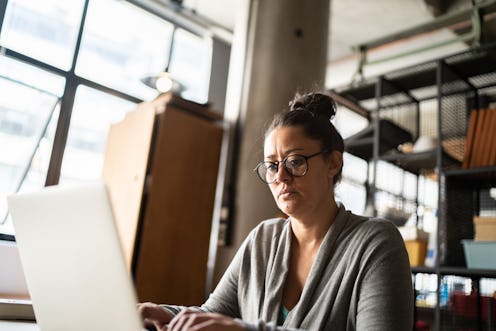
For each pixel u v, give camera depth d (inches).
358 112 138.3
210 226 125.0
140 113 126.5
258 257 49.3
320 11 130.3
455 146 105.9
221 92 190.4
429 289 99.9
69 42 146.5
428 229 119.9
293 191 44.6
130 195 118.0
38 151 137.4
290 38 124.7
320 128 46.1
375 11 167.2
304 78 124.3
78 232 31.8
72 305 33.1
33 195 35.4
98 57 153.0
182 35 183.0
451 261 95.9
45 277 35.3
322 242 44.7
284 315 44.6
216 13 181.3
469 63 106.9
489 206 103.0
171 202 118.0
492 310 90.7
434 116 155.8
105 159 134.9
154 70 169.9
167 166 118.3
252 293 48.0
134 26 166.4
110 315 30.5
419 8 161.5
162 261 114.2
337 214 46.5
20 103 135.9
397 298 38.5
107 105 151.7
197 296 119.6
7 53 132.9
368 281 39.8
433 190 126.0
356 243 42.9
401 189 120.8
